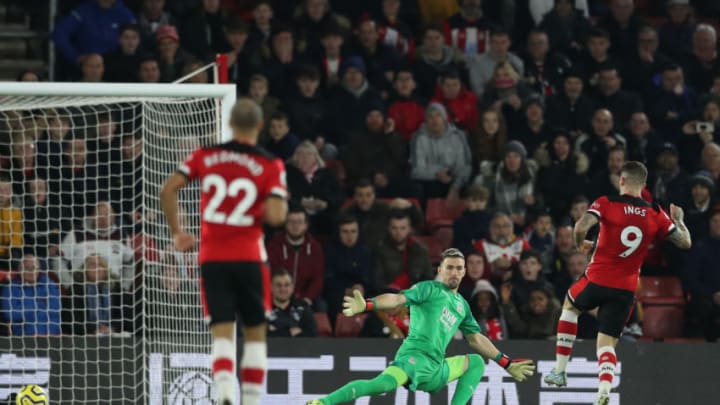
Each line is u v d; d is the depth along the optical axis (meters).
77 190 51.78
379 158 61.88
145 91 41.03
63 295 49.00
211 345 45.62
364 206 57.94
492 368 49.06
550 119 64.69
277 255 54.34
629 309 41.09
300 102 63.16
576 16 70.75
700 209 59.41
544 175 60.88
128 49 62.12
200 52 64.50
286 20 69.31
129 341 46.22
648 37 69.31
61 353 46.31
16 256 50.12
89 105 48.09
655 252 59.84
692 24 72.12
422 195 61.41
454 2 70.56
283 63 64.81
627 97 66.06
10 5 68.62
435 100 64.94
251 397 30.56
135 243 49.62
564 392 49.12
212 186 30.58
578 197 58.66
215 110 44.19
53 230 50.69
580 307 41.94
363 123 63.12
